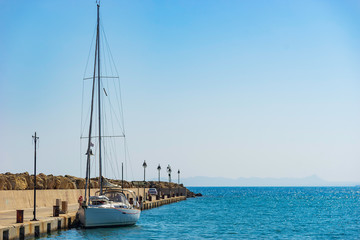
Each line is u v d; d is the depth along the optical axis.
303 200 165.38
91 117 54.38
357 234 51.06
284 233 51.56
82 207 45.56
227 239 45.41
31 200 56.38
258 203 136.38
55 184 77.94
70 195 69.12
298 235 49.81
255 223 63.97
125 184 129.62
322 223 65.06
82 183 88.56
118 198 51.62
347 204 131.62
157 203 101.38
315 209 103.25
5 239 32.66
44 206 58.75
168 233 49.19
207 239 45.06
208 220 67.75
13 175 69.00
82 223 46.31
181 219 68.88
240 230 53.97
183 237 46.06
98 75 57.69
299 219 72.38
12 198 51.94
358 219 72.94
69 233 44.19
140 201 83.81
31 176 74.25
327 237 48.34
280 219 72.06
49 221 40.72
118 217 47.22
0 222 36.69
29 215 44.84
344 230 55.25
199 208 101.88
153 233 48.69
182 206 110.62
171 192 148.25
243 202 143.12
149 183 153.00
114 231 47.44
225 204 126.12
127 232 48.50
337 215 82.75
